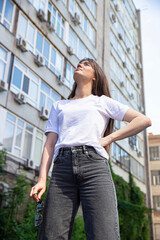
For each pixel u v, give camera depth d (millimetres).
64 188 1711
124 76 24234
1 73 10734
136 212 17438
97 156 1750
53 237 1617
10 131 10594
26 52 12117
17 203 8438
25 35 12398
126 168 21125
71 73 15680
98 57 19484
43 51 13531
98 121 1883
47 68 13453
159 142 31281
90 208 1620
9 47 11227
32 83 12312
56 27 14914
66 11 16062
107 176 1714
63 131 1888
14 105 10938
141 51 30359
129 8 29422
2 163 9180
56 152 1839
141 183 23875
